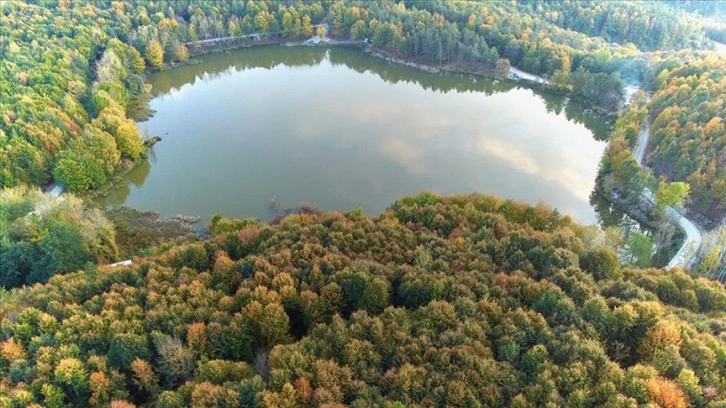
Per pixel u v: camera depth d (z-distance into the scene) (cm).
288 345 6178
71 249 10156
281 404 5253
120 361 6475
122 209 12975
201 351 6525
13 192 11681
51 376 6244
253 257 8281
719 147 12731
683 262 11006
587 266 8275
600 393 5269
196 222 12638
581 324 6356
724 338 6334
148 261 8831
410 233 9156
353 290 7394
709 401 5303
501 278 7481
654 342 6053
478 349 5897
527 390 5353
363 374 5738
